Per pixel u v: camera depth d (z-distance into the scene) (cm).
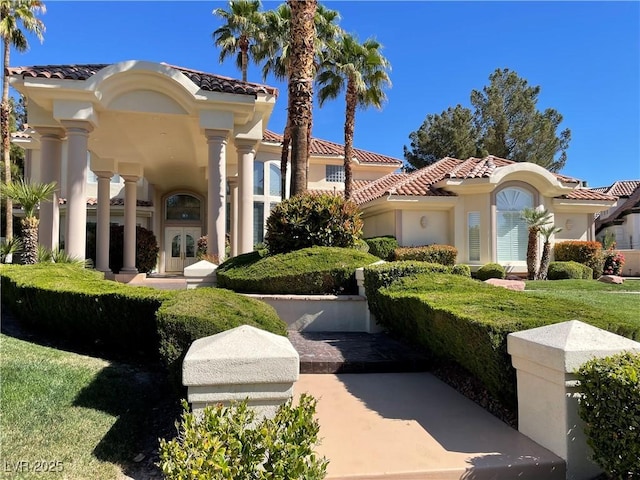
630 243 3278
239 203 1333
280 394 345
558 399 384
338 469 362
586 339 386
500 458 382
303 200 1063
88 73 1141
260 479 262
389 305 743
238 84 1265
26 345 694
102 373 590
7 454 388
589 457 354
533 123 4125
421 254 1931
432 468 365
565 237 2298
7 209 2380
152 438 444
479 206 2083
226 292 664
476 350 490
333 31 2316
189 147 1585
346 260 941
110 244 1998
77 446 411
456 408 505
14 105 3578
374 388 577
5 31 2347
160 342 480
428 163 4512
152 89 1196
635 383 307
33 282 794
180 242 2731
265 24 2664
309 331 869
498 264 1953
